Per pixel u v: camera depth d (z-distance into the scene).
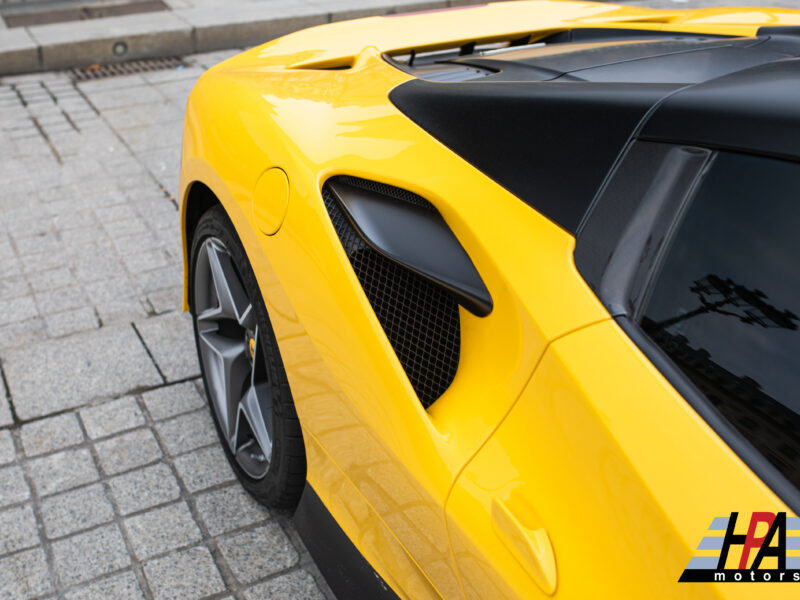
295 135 1.78
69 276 3.55
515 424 1.21
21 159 4.80
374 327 1.47
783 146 1.06
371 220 1.51
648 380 1.08
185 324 3.21
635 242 1.17
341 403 1.58
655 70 1.53
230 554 2.18
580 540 1.06
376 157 1.59
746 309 1.06
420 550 1.41
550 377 1.16
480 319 1.33
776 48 1.64
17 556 2.17
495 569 1.16
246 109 1.99
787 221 1.05
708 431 1.02
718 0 7.60
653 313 1.13
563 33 2.49
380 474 1.50
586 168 1.25
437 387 1.42
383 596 1.61
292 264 1.66
